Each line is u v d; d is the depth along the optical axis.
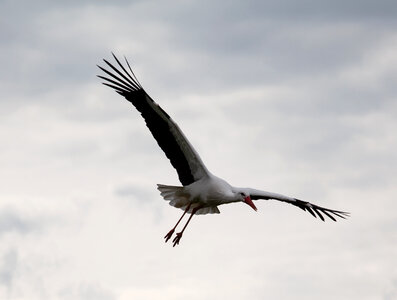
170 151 17.69
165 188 18.17
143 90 16.95
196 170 17.94
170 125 17.20
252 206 18.44
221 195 18.05
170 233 18.03
